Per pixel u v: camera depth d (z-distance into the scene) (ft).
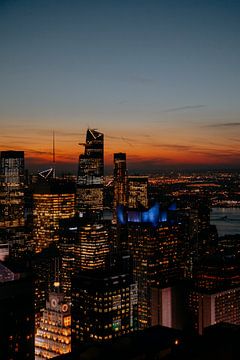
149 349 532.73
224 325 574.97
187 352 520.42
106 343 545.44
